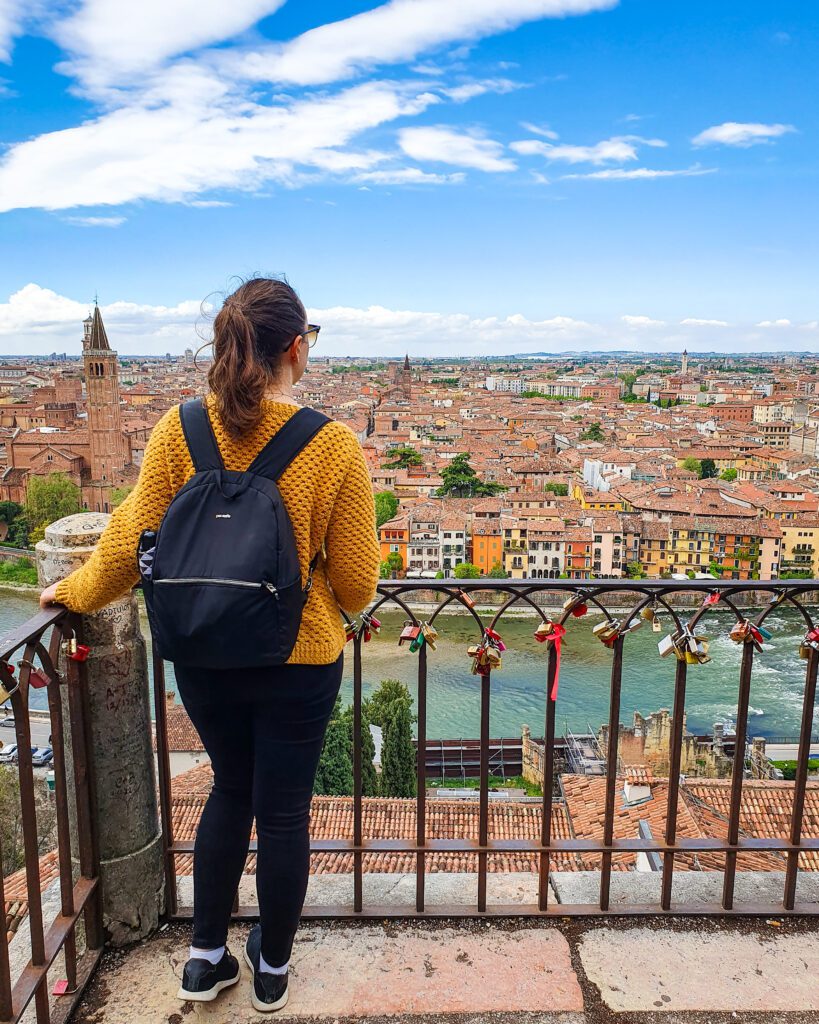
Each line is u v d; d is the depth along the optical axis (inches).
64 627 133.5
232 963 141.1
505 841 161.5
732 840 161.2
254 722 123.3
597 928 160.1
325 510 116.3
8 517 4165.8
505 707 1809.8
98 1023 135.9
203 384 120.0
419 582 147.9
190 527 110.3
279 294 117.0
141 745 150.2
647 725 1371.8
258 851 127.8
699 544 3481.8
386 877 177.9
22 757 117.7
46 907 169.6
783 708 1797.5
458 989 143.8
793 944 156.6
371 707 1182.9
